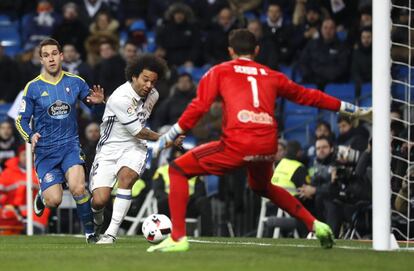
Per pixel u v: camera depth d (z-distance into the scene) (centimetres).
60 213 4934
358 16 6344
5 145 5347
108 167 3152
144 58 3033
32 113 3134
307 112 5781
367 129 4744
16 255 2491
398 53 4316
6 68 6159
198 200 4516
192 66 6309
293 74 6019
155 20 7062
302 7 6334
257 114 2483
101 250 2653
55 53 3125
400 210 3662
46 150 3134
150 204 4634
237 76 2505
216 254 2402
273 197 2589
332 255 2389
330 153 4375
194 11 6812
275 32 6216
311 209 4322
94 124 5003
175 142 2669
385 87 2716
